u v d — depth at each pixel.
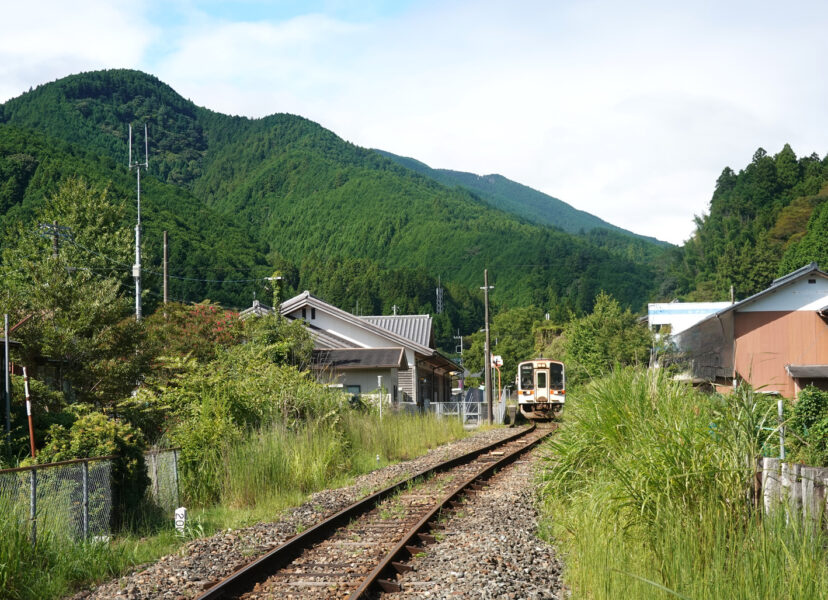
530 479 13.96
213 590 6.46
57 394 15.58
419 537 8.95
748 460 7.42
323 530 9.42
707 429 7.76
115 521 9.54
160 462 11.01
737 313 30.03
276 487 12.41
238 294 72.19
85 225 44.31
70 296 18.12
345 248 197.62
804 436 10.59
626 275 140.75
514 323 94.69
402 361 33.47
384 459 18.67
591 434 10.16
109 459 9.34
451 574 7.15
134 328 18.67
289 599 6.49
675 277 123.12
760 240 93.62
